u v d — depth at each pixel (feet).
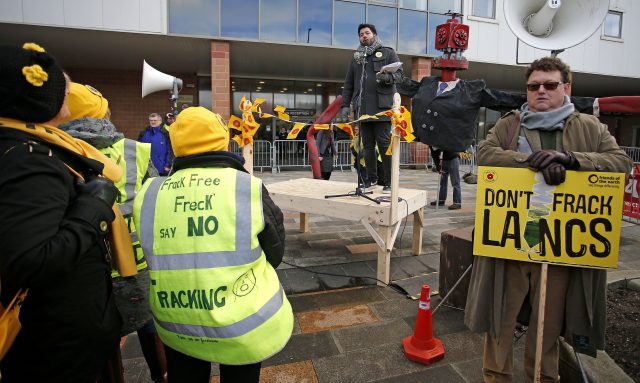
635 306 9.44
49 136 4.02
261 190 4.78
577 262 5.65
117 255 5.16
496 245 6.00
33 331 3.95
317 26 37.04
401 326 9.30
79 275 4.12
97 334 4.29
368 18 38.70
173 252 4.53
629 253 14.76
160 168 22.74
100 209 4.08
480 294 6.27
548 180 5.60
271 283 4.89
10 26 31.60
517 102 11.51
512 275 6.17
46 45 37.32
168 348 5.06
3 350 3.57
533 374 6.18
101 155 4.94
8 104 3.81
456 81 11.94
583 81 54.80
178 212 4.58
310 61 43.24
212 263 4.45
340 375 7.52
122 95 48.70
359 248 15.07
